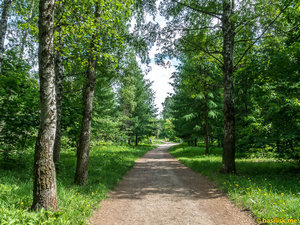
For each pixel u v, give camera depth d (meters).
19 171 7.17
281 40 8.46
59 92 8.38
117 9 6.30
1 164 7.66
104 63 8.70
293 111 7.30
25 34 11.36
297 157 7.22
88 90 6.97
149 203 5.35
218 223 3.94
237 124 14.34
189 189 6.76
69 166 9.81
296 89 7.68
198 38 9.68
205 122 18.14
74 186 6.01
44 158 3.85
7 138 7.84
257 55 8.80
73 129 11.36
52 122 3.98
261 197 4.62
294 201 4.20
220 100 18.92
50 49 3.95
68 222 3.58
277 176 7.01
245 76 9.41
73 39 6.82
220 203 5.11
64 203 4.39
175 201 5.46
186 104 19.94
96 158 13.49
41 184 3.80
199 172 9.88
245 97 14.30
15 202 4.00
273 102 8.27
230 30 8.94
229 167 8.47
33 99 8.35
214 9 8.92
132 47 9.64
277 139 7.39
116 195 6.16
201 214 4.45
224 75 9.11
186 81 13.57
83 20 6.21
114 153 17.88
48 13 3.88
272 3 7.81
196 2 8.92
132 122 30.28
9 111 7.83
